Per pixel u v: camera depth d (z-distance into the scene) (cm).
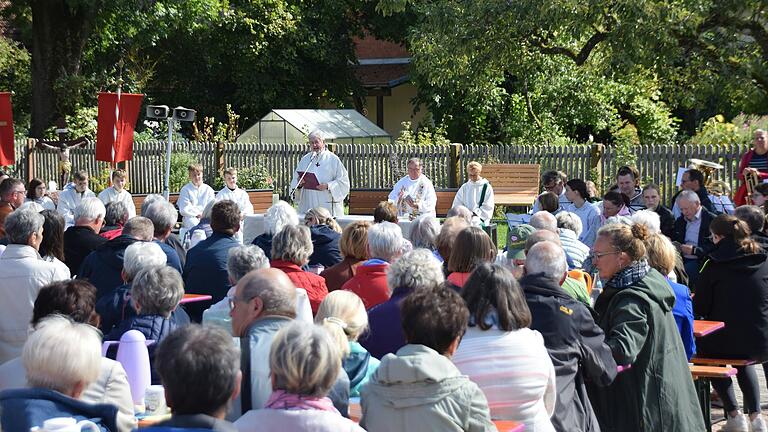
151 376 486
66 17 2653
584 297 556
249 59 2944
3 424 343
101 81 2712
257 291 405
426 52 1839
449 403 353
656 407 526
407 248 688
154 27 2656
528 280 486
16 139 2414
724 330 681
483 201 1359
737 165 1655
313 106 3161
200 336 281
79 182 1384
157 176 2241
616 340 511
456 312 368
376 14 2988
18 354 595
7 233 610
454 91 2612
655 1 1531
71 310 461
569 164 1823
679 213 1042
